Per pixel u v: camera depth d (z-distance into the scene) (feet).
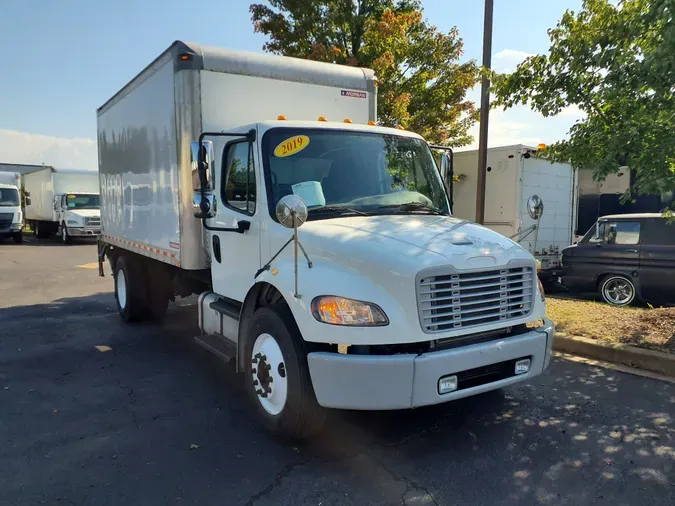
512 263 13.05
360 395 11.40
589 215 46.32
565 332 21.57
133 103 24.09
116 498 10.89
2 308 31.50
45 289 38.65
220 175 17.22
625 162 19.36
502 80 23.27
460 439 13.53
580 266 32.76
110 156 28.81
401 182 16.84
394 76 40.40
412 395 11.25
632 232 30.81
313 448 13.10
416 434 13.84
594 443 13.21
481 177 34.71
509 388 16.97
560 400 15.97
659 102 17.99
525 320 13.24
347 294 11.72
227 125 18.69
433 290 11.69
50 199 85.97
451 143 44.01
